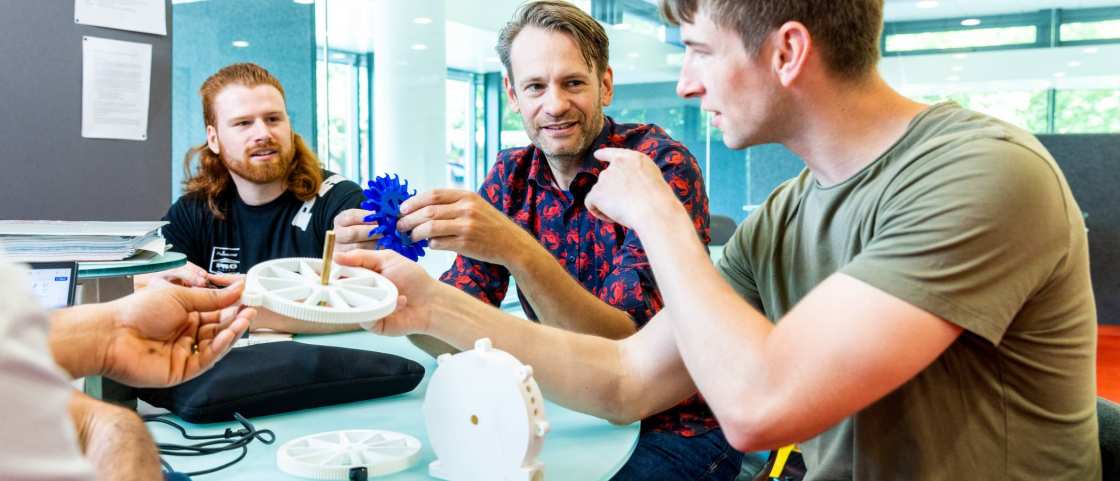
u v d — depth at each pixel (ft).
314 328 5.42
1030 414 3.04
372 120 17.39
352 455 3.10
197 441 3.35
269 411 3.72
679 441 4.69
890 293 2.71
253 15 11.92
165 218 7.80
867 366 2.68
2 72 6.57
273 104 7.57
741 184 23.95
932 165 2.93
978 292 2.71
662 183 3.43
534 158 5.77
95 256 4.48
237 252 7.86
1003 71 24.12
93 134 6.95
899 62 24.86
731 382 2.84
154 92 7.20
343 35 17.38
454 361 2.95
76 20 6.78
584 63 5.33
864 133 3.26
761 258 3.92
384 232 4.37
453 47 20.99
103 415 2.35
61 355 2.83
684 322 3.02
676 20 3.35
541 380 3.76
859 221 3.23
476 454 2.91
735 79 3.21
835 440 3.51
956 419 3.08
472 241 4.34
